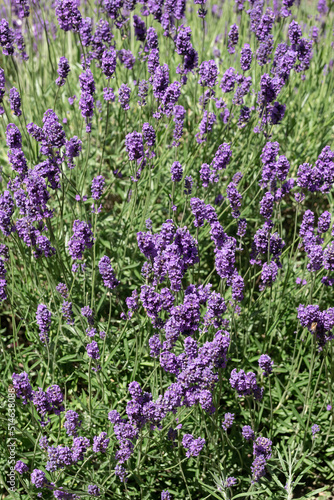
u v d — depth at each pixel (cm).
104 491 97
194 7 163
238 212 107
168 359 93
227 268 97
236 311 104
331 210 125
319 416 107
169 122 123
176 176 108
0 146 136
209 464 103
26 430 103
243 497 102
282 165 104
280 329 115
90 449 100
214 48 153
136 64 141
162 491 97
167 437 100
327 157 107
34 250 105
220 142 127
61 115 135
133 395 91
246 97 136
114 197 133
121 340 111
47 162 103
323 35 150
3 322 120
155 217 125
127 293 118
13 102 111
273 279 103
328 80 143
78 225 101
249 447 104
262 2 124
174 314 93
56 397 95
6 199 100
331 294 116
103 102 137
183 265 97
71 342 110
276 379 108
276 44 134
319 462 105
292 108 137
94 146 136
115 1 122
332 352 107
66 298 105
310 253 100
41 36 155
